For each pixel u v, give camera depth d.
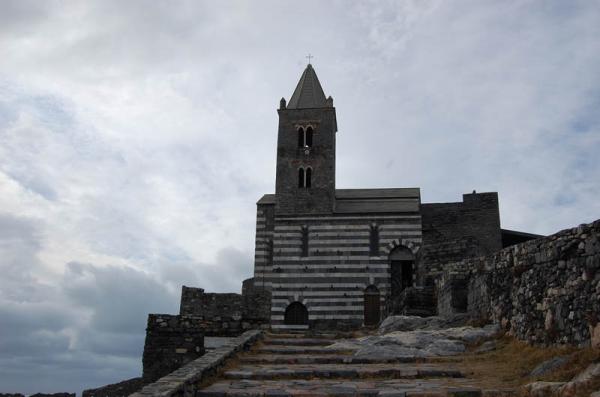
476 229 53.25
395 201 57.06
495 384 15.98
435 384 16.48
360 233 54.28
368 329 32.69
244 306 30.55
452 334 23.08
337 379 18.09
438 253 37.44
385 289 52.75
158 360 29.30
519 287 21.33
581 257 17.14
